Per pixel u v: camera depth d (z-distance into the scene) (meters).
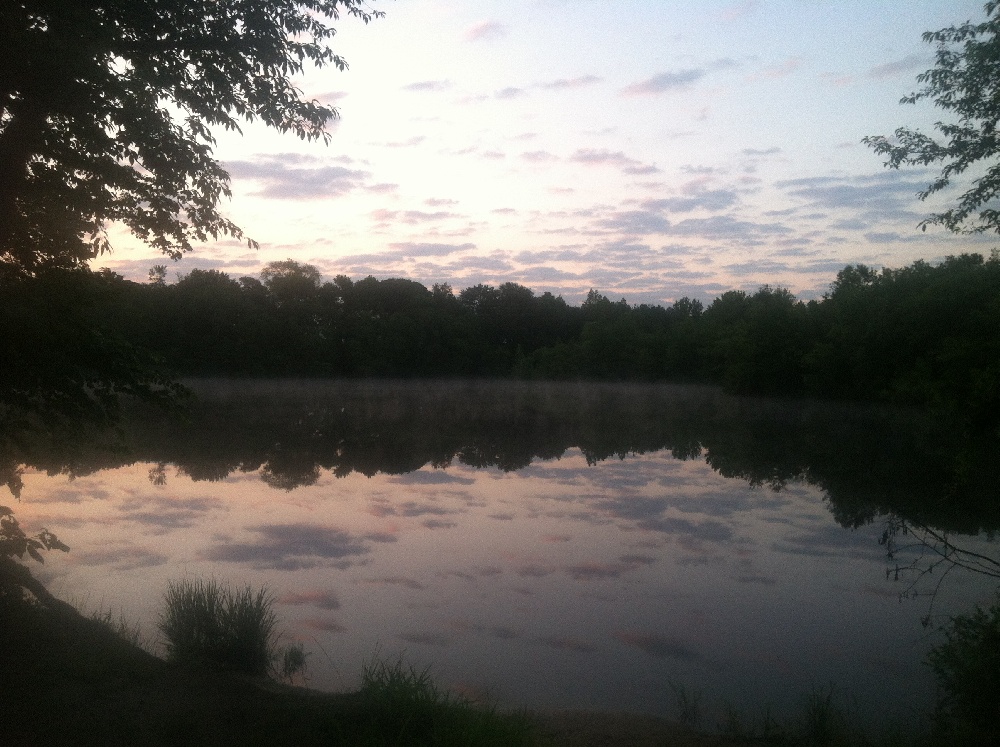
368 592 10.63
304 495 18.45
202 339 72.94
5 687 5.43
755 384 68.00
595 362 98.69
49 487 17.84
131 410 37.53
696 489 20.72
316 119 8.12
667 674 8.03
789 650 8.70
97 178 7.46
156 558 11.81
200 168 7.75
